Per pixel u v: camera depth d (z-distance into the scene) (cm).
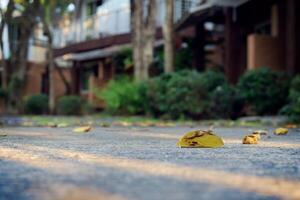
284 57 1266
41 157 209
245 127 671
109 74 2231
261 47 1250
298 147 286
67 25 2541
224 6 1337
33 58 2589
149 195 109
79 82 2384
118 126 679
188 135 279
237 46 1371
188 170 159
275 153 241
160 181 131
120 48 1934
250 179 140
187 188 120
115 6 2353
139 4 1305
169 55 1204
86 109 1736
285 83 1042
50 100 1739
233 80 1353
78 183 128
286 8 1229
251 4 1333
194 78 1008
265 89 1031
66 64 2630
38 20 2219
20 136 410
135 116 1225
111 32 2311
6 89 1816
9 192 116
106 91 1370
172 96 1002
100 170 157
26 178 140
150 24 1284
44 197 108
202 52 1630
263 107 1037
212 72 1077
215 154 231
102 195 109
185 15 1510
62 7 2014
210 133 281
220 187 123
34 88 2564
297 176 150
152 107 1107
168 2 1207
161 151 247
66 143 317
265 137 404
